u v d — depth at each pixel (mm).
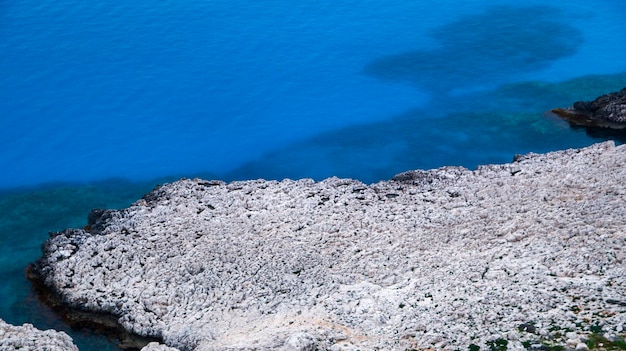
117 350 39000
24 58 70062
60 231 46375
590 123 59562
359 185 49000
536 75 67688
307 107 63969
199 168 57125
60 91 65688
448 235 43156
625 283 36250
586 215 43031
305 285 39969
